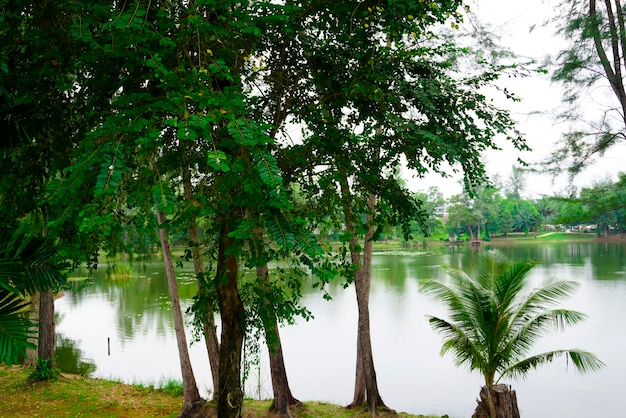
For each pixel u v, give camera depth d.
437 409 12.95
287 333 20.41
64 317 23.19
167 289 30.05
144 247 10.19
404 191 7.09
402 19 5.60
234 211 5.21
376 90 5.49
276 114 6.46
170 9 4.73
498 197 77.25
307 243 3.70
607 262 43.00
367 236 11.11
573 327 20.86
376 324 21.72
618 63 12.01
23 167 5.30
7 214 5.14
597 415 12.52
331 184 5.97
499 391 9.73
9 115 4.66
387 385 14.68
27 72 4.83
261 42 6.05
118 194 5.50
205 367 15.77
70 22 4.66
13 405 10.43
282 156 5.81
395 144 6.33
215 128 4.51
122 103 3.98
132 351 17.55
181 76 4.32
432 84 5.99
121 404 10.73
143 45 4.25
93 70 5.33
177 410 10.46
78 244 4.55
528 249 62.84
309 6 5.73
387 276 36.03
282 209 3.73
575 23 11.86
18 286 3.46
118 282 32.91
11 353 3.11
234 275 6.05
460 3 5.76
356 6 5.58
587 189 13.82
